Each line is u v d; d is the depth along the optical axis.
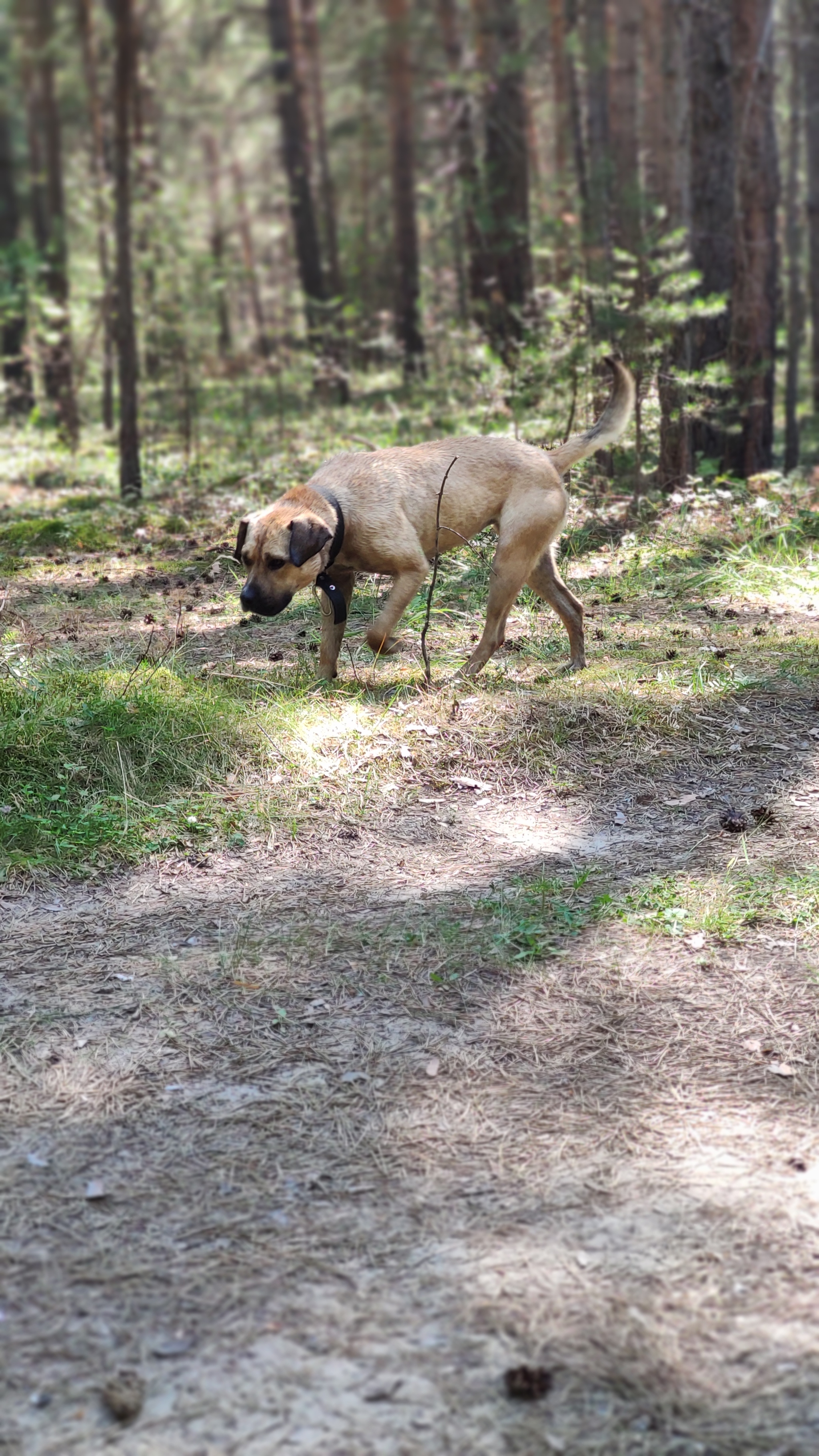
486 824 4.81
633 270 10.68
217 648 6.86
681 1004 3.54
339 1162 2.87
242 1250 2.58
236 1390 2.23
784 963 3.73
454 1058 3.29
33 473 14.98
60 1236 2.62
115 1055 3.29
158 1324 2.38
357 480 5.68
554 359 10.15
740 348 12.89
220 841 4.61
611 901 4.11
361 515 5.62
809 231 23.33
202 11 25.27
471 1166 2.86
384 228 28.50
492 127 16.52
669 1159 2.87
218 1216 2.69
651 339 10.00
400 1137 2.96
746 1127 2.98
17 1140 2.94
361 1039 3.38
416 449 5.89
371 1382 2.24
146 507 11.58
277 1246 2.60
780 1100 3.08
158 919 4.06
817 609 7.38
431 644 6.75
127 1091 3.14
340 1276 2.51
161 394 18.25
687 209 12.31
